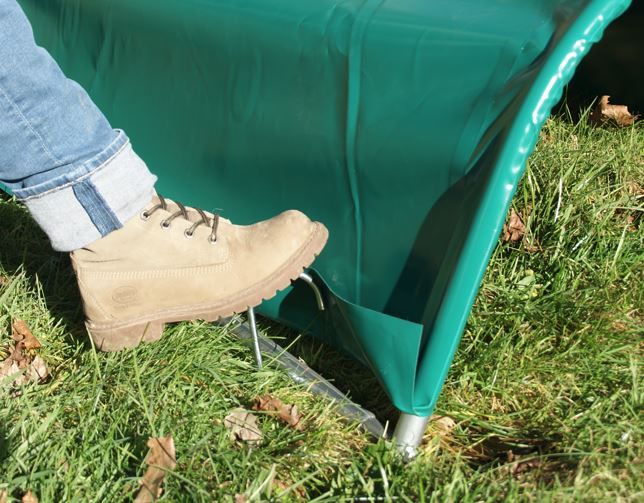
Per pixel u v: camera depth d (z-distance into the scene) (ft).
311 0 5.97
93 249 5.44
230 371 5.83
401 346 5.03
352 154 5.50
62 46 7.70
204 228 5.63
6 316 6.28
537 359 6.02
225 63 6.28
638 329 6.22
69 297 6.67
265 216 6.21
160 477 4.77
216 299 5.64
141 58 6.93
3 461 4.90
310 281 5.68
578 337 6.22
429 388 5.02
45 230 5.30
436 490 4.76
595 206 7.41
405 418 5.22
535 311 6.39
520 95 4.73
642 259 6.93
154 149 6.93
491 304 6.54
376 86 5.43
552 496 4.64
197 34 6.42
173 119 6.73
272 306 6.15
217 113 6.38
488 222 4.68
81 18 7.45
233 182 6.38
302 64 5.81
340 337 5.80
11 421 5.25
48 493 4.66
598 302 6.47
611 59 8.93
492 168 4.67
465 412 5.71
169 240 5.52
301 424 5.45
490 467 5.20
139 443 5.08
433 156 5.12
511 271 6.89
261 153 6.10
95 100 7.37
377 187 5.44
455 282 4.78
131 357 5.80
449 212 5.08
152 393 5.42
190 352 5.90
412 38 5.38
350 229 5.67
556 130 8.50
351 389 5.95
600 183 7.75
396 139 5.29
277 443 5.26
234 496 4.70
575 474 4.86
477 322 6.31
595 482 4.75
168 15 6.63
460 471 4.91
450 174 5.06
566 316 6.41
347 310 5.33
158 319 5.69
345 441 5.41
